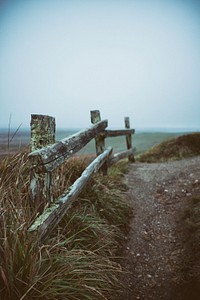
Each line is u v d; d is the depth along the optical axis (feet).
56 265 5.90
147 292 7.58
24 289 5.07
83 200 10.46
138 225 11.15
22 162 8.49
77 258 6.54
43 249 6.12
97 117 13.85
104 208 10.64
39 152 6.05
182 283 7.66
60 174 9.97
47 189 6.81
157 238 10.30
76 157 12.91
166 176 17.79
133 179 17.28
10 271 4.98
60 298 5.53
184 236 9.81
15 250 5.23
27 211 6.47
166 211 12.50
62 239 7.69
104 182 13.28
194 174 17.02
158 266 8.61
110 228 9.93
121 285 7.72
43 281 5.44
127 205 12.32
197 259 8.30
